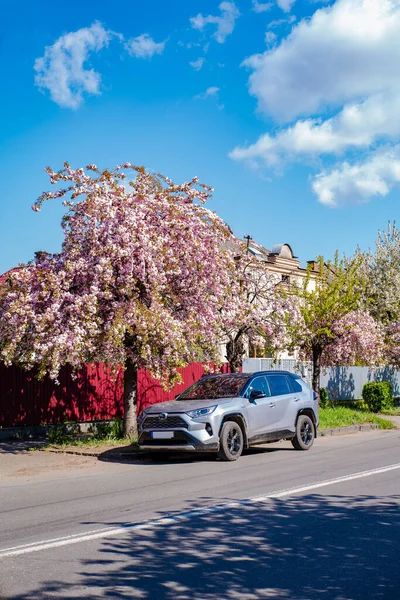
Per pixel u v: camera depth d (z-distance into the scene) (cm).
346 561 554
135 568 536
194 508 774
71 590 481
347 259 3741
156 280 1371
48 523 710
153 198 1462
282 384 1422
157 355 1413
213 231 1516
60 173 1423
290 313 1977
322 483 948
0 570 532
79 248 1380
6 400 1628
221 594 472
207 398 1312
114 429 1597
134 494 888
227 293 1614
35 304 1347
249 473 1068
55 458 1311
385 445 1502
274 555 573
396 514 738
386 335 3183
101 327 1387
